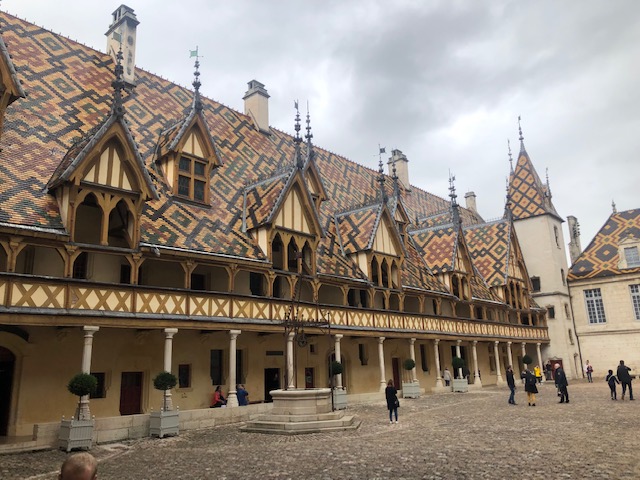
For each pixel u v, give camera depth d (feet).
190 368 71.00
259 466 35.70
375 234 98.07
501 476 30.14
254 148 102.78
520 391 109.29
